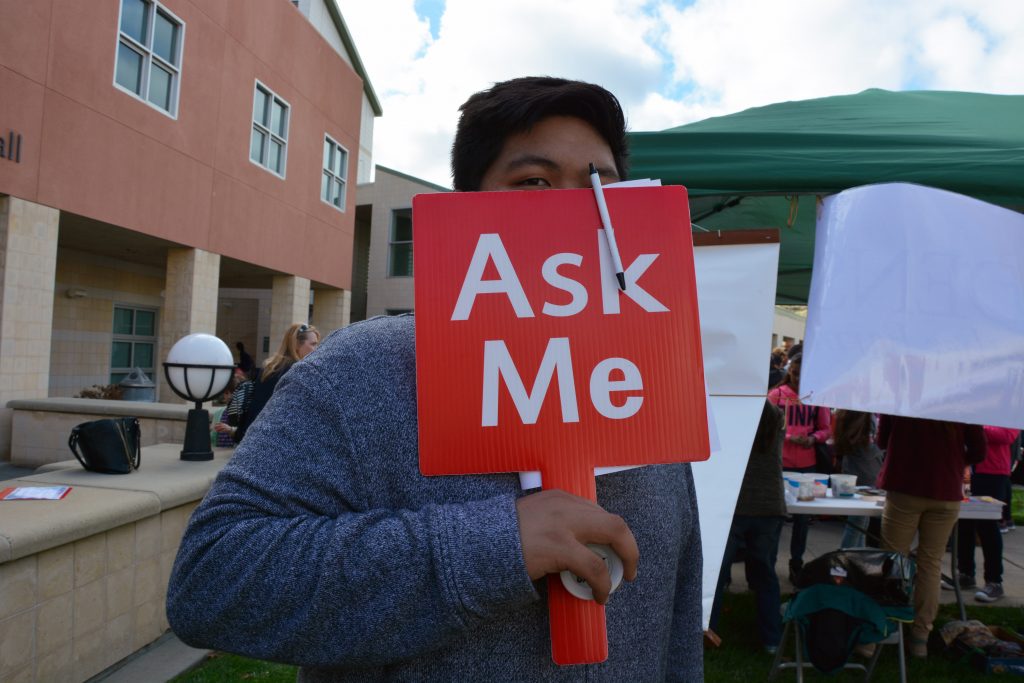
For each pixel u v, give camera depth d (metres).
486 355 0.69
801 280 7.19
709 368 3.22
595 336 0.71
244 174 11.40
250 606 0.60
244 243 11.52
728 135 3.25
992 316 2.40
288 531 0.63
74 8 7.68
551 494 0.65
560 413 0.69
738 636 3.97
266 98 12.09
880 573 3.38
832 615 3.15
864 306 2.49
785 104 4.41
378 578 0.59
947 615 4.34
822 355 2.51
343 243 15.52
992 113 3.84
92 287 11.53
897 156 3.05
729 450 3.19
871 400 2.39
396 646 0.60
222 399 10.10
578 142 0.84
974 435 3.61
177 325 10.17
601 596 0.62
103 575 2.79
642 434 0.70
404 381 0.71
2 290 6.97
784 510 3.73
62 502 2.77
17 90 7.02
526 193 0.73
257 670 2.99
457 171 0.91
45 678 2.48
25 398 7.22
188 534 0.65
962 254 2.46
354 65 18.72
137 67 8.91
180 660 3.00
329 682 0.70
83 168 7.93
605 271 0.73
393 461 0.68
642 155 3.30
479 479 0.69
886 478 3.68
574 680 0.70
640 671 0.78
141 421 6.38
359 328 0.77
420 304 0.69
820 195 2.88
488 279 0.70
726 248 3.25
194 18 9.82
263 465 0.67
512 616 0.69
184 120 9.76
